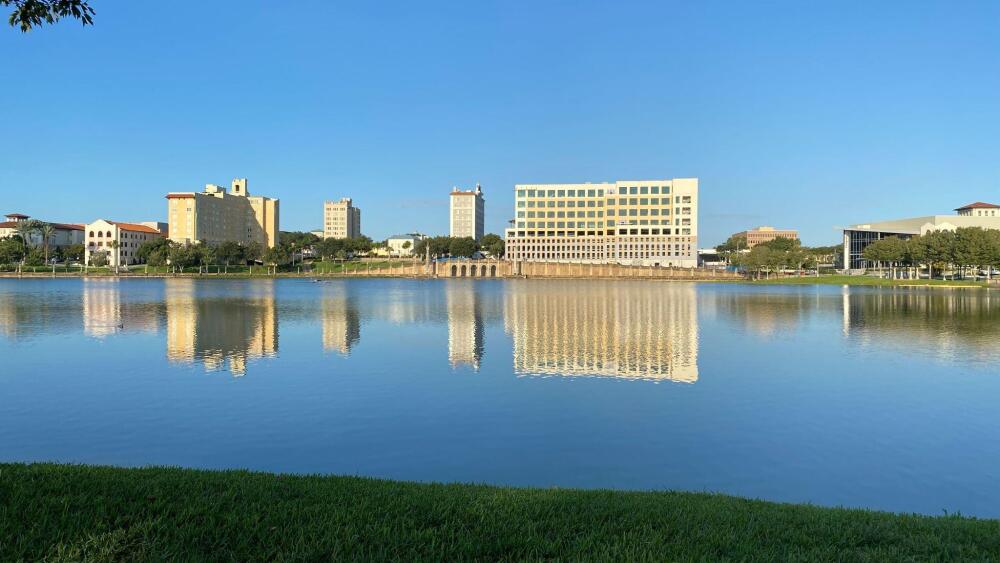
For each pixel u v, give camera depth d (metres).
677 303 114.44
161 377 40.47
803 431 29.08
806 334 66.00
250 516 12.62
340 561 10.85
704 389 37.81
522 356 50.09
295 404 33.38
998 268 195.25
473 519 13.04
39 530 11.55
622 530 12.69
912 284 182.00
